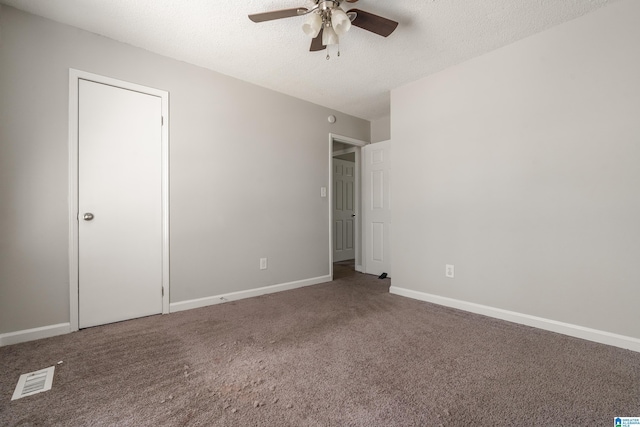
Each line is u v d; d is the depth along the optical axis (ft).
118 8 6.57
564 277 7.03
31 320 6.76
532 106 7.52
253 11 6.64
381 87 10.77
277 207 11.10
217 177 9.58
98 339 6.79
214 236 9.51
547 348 6.28
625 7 6.23
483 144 8.45
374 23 6.23
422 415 4.19
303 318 8.18
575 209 6.87
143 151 8.24
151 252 8.36
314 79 10.13
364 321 7.96
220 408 4.36
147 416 4.18
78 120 7.32
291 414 4.22
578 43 6.82
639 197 6.09
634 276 6.14
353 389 4.84
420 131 10.04
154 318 8.18
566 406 4.38
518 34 7.49
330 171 12.92
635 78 6.13
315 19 5.72
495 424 4.01
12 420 4.08
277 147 11.12
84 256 7.39
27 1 6.37
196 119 9.15
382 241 13.69
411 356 5.97
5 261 6.49
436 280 9.59
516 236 7.81
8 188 6.52
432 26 7.16
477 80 8.58
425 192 9.89
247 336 6.97
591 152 6.64
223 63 9.04
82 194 7.37
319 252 12.47
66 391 4.77
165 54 8.52
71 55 7.23
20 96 6.64
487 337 6.88
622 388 4.82
